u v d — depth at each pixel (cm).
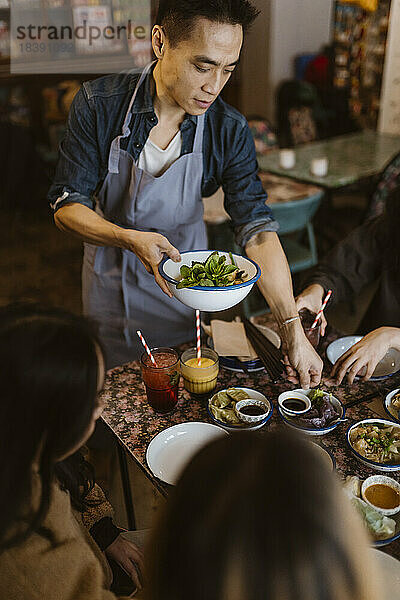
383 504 114
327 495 50
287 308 154
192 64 133
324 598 48
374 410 144
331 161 371
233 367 159
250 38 574
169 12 132
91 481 128
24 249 414
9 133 426
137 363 165
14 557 84
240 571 49
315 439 134
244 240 170
